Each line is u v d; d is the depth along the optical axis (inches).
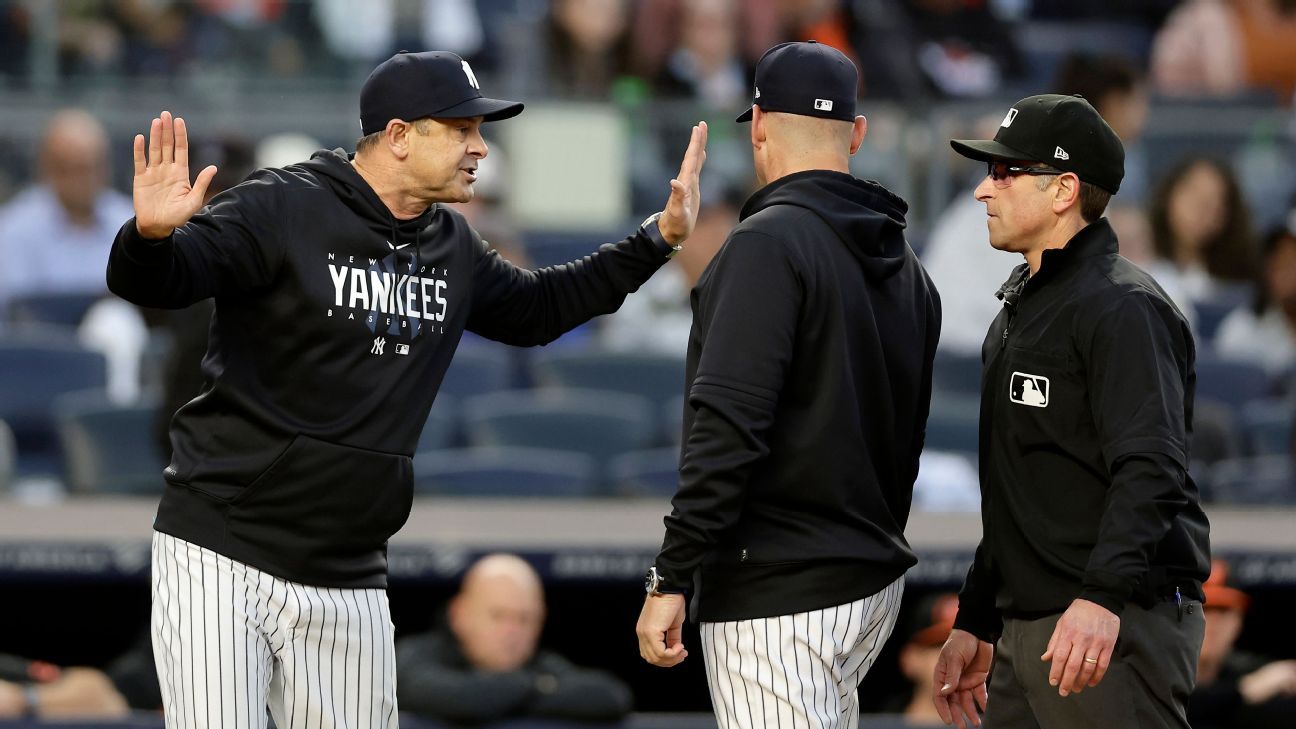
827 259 435.5
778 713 438.3
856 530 444.1
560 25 1392.7
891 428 450.3
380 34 1450.5
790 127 450.0
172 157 410.3
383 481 456.8
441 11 1464.1
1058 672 418.3
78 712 738.2
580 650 874.8
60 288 1192.8
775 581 438.6
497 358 1131.3
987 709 477.7
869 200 450.0
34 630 839.7
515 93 1342.3
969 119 1262.3
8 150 1262.3
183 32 1396.4
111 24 1374.3
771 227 434.0
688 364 451.8
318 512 450.0
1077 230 456.1
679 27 1390.3
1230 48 1552.7
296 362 445.4
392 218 455.2
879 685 882.8
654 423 1113.4
